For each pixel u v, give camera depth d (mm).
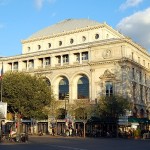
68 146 35750
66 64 81562
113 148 32594
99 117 66938
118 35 90938
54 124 78062
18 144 39938
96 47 76625
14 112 64312
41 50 92438
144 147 34219
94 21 93750
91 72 76375
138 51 80500
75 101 76438
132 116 71438
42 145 37688
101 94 73938
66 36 91188
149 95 86188
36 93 63688
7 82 62281
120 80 71875
